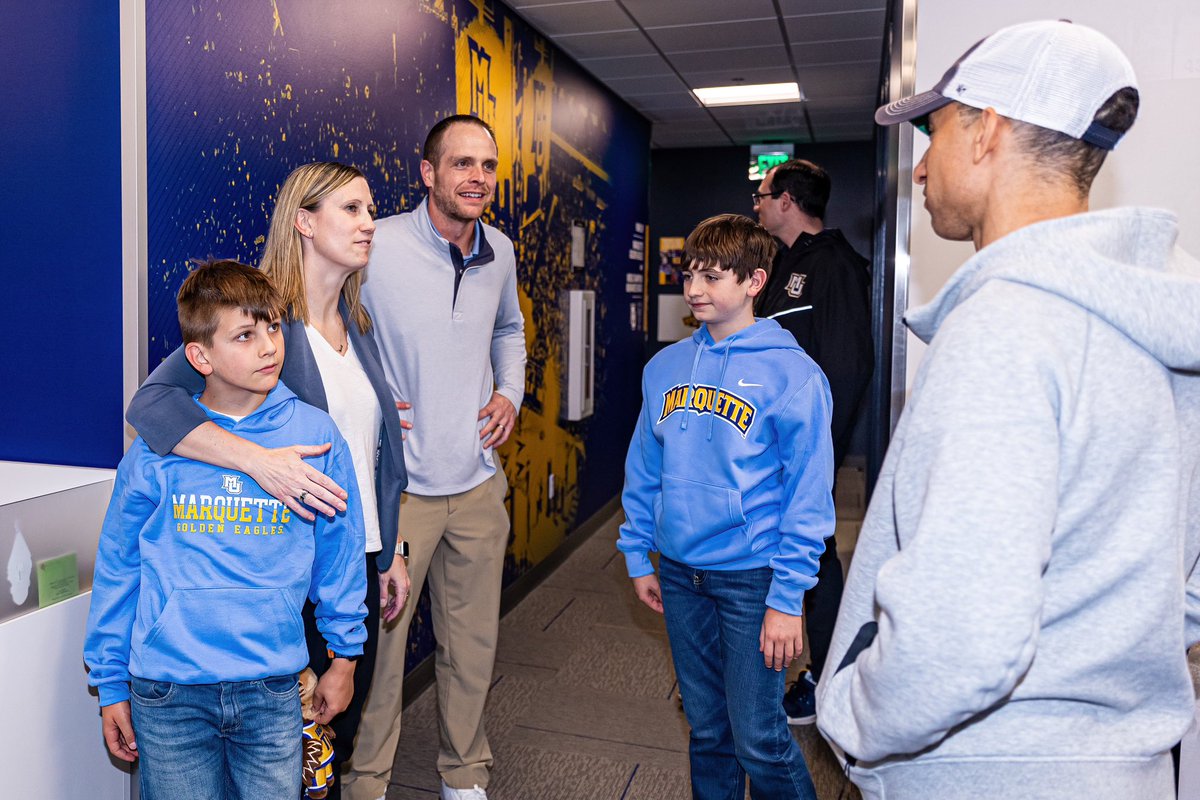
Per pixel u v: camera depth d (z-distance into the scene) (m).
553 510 4.56
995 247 0.87
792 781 1.70
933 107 0.97
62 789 1.61
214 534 1.44
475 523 2.29
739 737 1.70
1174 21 2.05
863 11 3.90
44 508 1.58
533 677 3.22
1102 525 0.82
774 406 1.64
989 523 0.74
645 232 6.37
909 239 2.33
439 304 2.17
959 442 0.78
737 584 1.69
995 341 0.79
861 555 0.96
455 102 3.27
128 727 1.48
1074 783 0.84
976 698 0.74
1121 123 0.88
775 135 7.05
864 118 6.32
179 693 1.42
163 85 1.85
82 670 1.65
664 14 3.92
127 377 1.83
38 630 1.54
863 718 0.85
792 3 3.79
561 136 4.51
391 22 2.79
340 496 1.50
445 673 2.33
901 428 0.90
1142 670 0.85
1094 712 0.86
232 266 1.47
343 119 2.54
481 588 2.32
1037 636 0.76
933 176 0.99
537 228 4.20
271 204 2.23
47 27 1.80
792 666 3.27
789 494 1.67
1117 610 0.83
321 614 1.59
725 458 1.66
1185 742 1.60
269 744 1.49
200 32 1.95
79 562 1.67
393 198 2.84
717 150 7.66
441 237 2.17
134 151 1.77
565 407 4.69
